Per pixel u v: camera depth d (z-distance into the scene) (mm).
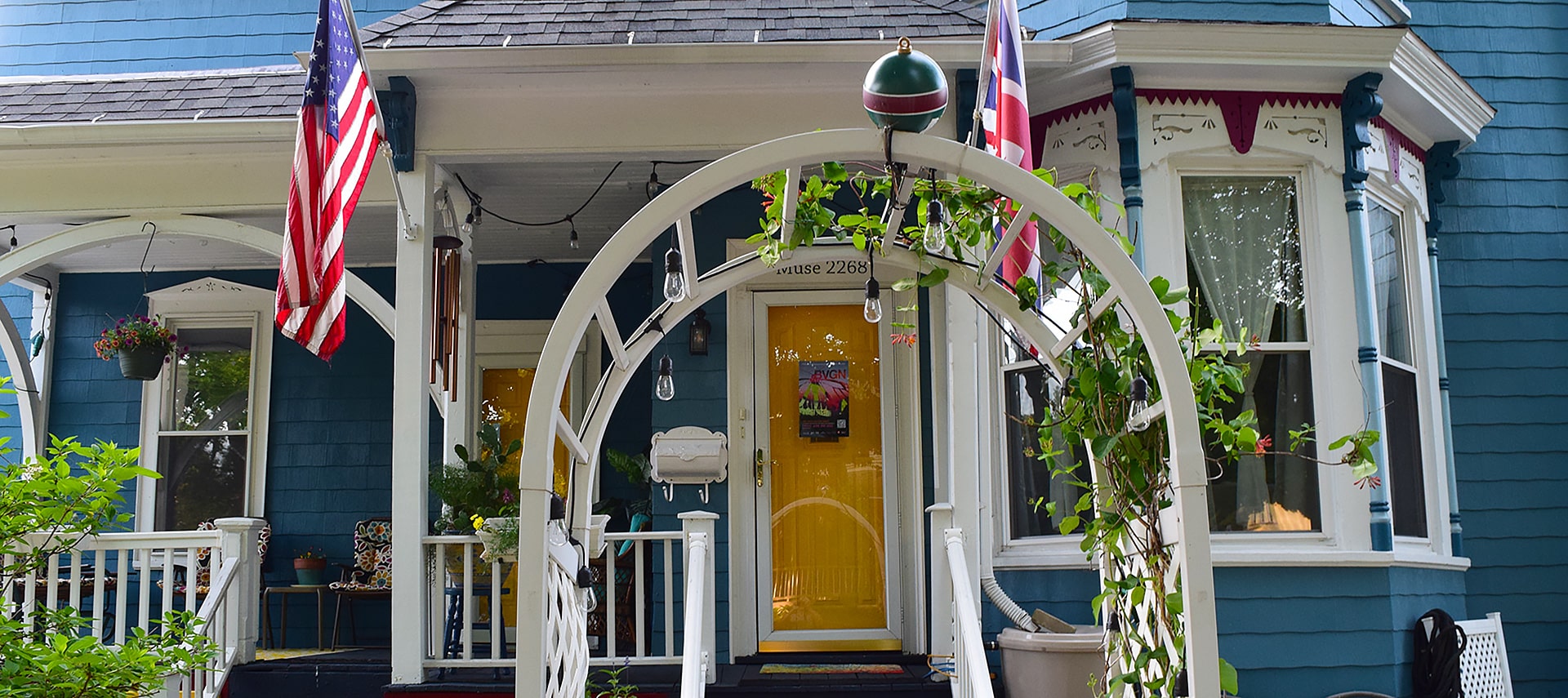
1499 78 7348
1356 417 5750
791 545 6672
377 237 7871
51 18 8367
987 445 6012
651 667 6004
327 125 4809
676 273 3385
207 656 4863
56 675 4270
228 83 6656
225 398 8539
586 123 5746
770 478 6699
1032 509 6008
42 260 6184
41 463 4586
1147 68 5777
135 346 7746
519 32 5629
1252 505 5719
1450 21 7402
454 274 6457
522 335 8430
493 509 6262
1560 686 6738
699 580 4832
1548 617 6793
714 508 6523
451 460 6930
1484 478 6875
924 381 6590
